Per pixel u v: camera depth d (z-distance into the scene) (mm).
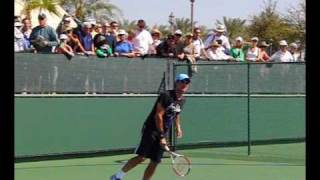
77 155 12445
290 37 34625
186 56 14070
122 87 13062
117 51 13039
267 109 15820
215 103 14773
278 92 16031
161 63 13688
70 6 28719
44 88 11805
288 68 16219
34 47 11680
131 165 7793
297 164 11680
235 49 15922
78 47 12320
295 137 16547
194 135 14438
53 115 11992
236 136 15305
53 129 12008
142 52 13430
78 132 12398
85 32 12469
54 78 11945
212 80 14656
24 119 11531
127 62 13125
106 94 12820
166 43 13820
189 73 14133
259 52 16094
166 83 13758
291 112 16406
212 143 14836
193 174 10023
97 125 12703
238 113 15266
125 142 13195
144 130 7625
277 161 12266
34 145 11719
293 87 16375
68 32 12242
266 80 15727
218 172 10352
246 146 15461
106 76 12789
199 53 14469
